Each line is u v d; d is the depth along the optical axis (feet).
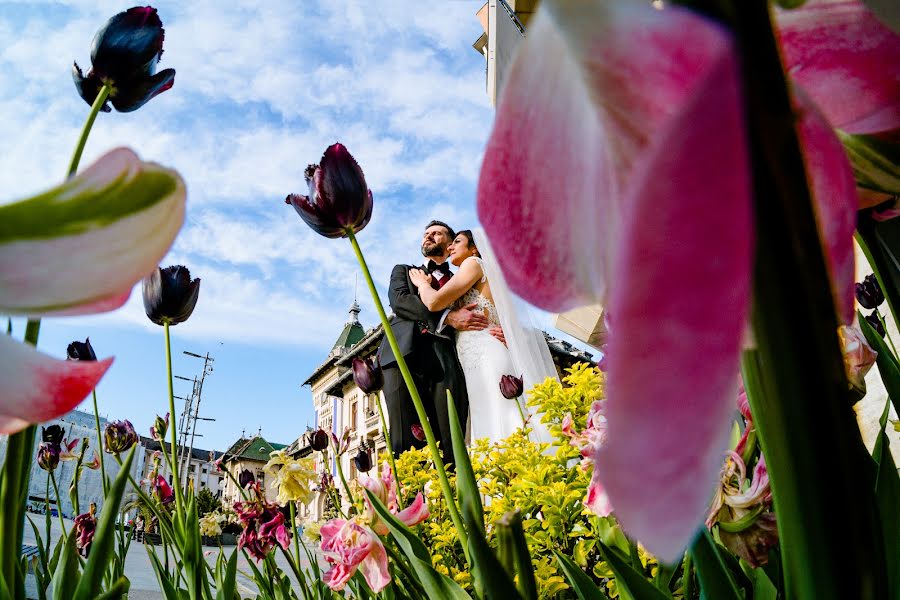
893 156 0.89
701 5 0.57
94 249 0.69
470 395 11.44
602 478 0.45
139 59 2.40
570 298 0.70
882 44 0.83
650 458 0.45
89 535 5.56
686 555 2.54
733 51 0.52
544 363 11.89
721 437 0.45
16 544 1.49
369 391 4.85
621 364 0.46
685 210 0.47
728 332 0.46
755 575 2.29
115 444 6.15
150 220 0.71
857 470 0.56
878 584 0.58
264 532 4.96
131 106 2.45
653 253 0.47
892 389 1.89
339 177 2.90
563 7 0.63
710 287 0.46
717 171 0.48
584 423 5.25
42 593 3.73
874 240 1.20
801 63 0.87
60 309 0.70
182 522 3.48
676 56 0.59
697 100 0.49
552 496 4.36
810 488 0.56
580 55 0.64
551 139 0.70
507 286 0.74
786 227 0.52
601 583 4.57
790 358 0.54
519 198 0.73
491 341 11.45
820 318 0.53
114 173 0.69
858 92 0.87
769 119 0.52
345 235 2.96
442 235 12.60
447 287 11.27
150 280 3.34
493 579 0.93
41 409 0.70
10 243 0.67
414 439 10.99
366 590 4.27
